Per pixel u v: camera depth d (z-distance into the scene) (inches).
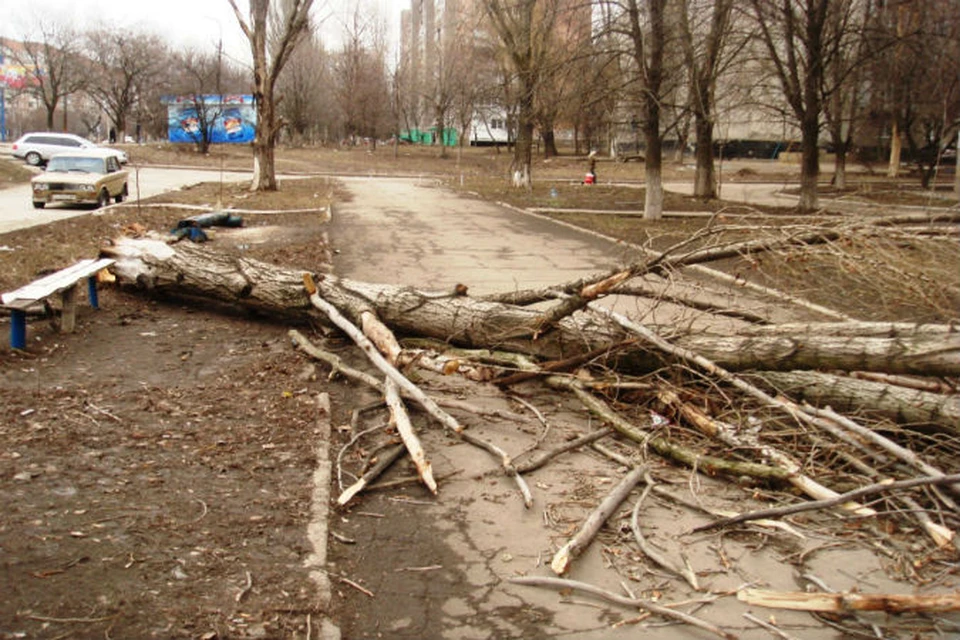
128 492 175.6
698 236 246.5
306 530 164.2
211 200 941.8
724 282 434.6
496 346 269.3
